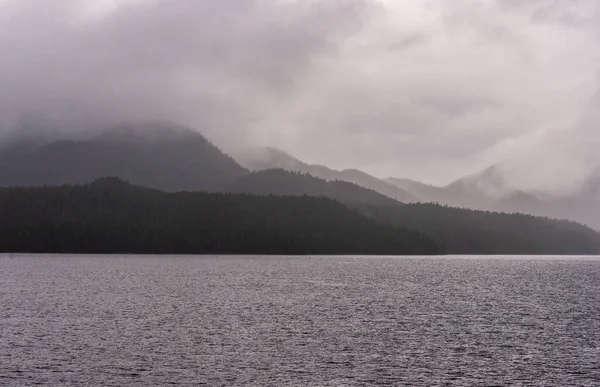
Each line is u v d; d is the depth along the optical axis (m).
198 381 57.56
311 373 60.62
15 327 83.50
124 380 57.66
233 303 115.88
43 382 56.72
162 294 132.12
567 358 68.31
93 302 114.50
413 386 56.69
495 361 66.44
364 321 93.31
